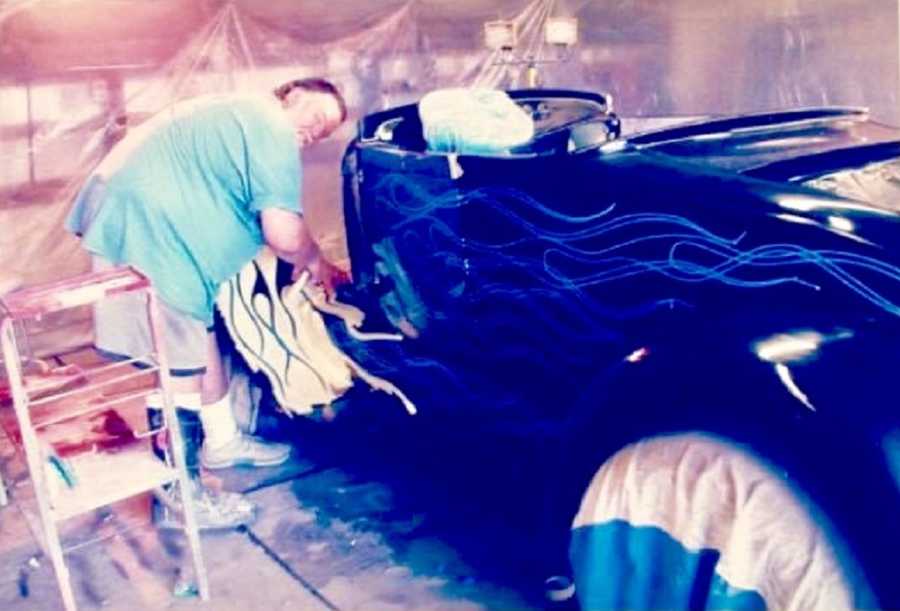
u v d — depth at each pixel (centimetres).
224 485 346
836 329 233
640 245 263
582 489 271
